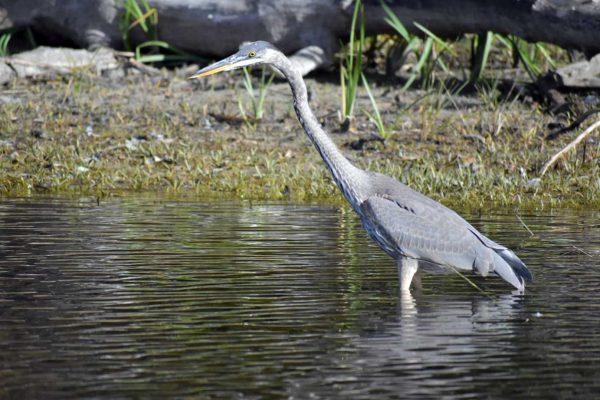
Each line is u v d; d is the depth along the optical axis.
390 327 8.09
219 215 13.39
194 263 10.34
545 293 9.30
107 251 10.87
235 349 7.40
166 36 21.34
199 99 19.86
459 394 6.47
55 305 8.62
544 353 7.38
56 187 15.61
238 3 20.66
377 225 10.04
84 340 7.59
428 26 19.61
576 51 20.33
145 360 7.12
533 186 15.49
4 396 6.36
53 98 19.75
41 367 6.95
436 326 8.16
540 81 19.23
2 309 8.47
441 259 9.82
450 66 22.09
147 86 20.48
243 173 16.16
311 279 9.79
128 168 16.61
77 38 21.91
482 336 7.83
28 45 22.66
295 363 7.09
